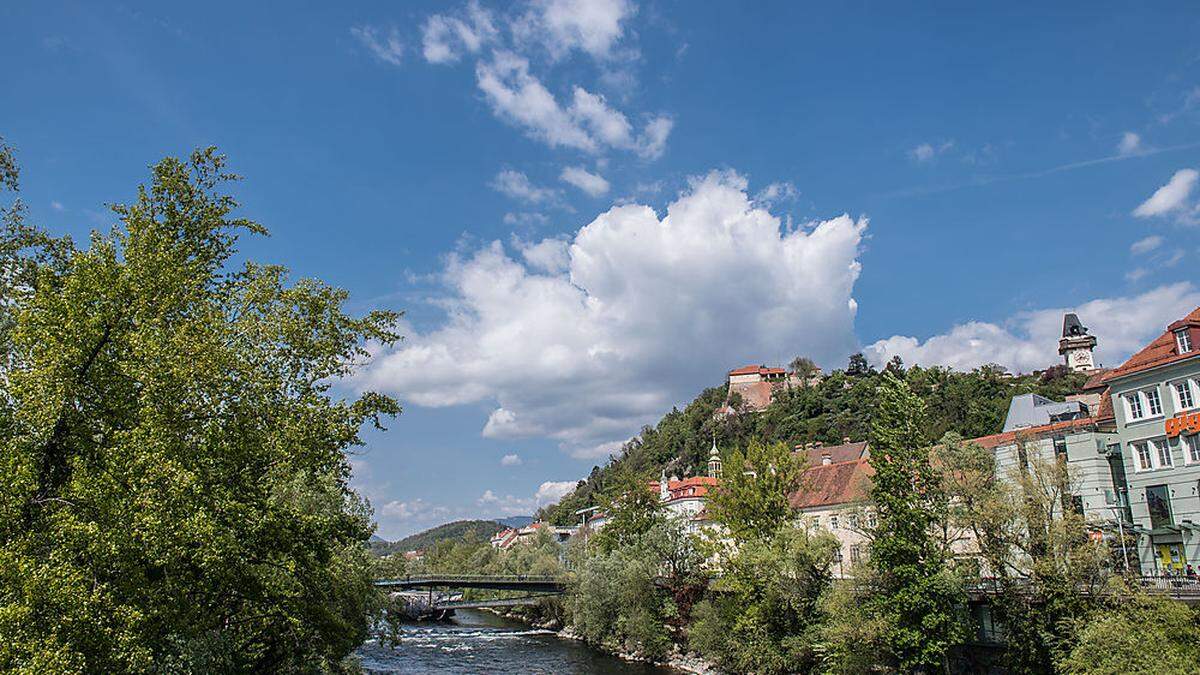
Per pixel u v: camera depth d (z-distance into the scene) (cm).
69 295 1973
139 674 1809
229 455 2097
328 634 2736
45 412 1814
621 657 7125
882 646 4231
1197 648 2945
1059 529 3734
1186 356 4281
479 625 10762
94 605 1714
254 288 2402
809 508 7088
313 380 2441
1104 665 3097
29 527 1839
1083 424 5197
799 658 4916
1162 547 4400
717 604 6156
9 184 2677
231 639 2664
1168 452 4412
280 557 2394
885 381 4516
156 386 1912
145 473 1833
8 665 1570
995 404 14762
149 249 2186
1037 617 3784
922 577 4081
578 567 9144
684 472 19875
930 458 4428
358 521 2705
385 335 2611
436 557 18125
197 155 2578
